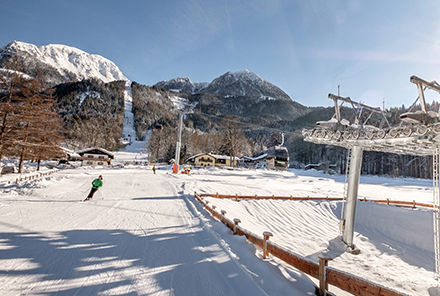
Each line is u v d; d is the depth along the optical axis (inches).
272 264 193.8
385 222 577.9
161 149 3624.5
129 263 189.2
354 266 362.0
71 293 142.1
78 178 967.6
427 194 1055.6
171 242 243.4
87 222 315.3
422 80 284.4
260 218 536.7
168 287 152.6
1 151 901.8
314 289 158.6
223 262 194.4
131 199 527.5
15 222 301.6
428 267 381.7
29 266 177.8
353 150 422.6
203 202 463.5
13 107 915.4
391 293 107.1
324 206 672.4
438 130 263.9
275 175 1612.9
